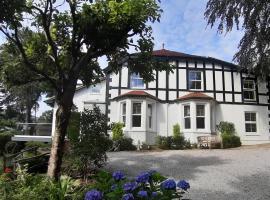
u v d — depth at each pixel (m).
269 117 24.47
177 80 24.02
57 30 11.18
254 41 12.98
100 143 11.23
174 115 23.33
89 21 9.66
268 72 16.22
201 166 13.33
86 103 23.30
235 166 13.07
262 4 11.32
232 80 24.59
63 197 5.77
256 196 8.94
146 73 11.59
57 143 9.45
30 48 10.88
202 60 24.55
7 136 22.11
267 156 15.30
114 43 10.53
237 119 23.98
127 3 9.26
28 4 9.66
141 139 21.73
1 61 10.77
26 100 40.78
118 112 22.80
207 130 22.61
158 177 4.46
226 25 12.77
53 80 10.28
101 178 5.00
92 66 12.27
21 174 7.88
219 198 8.76
